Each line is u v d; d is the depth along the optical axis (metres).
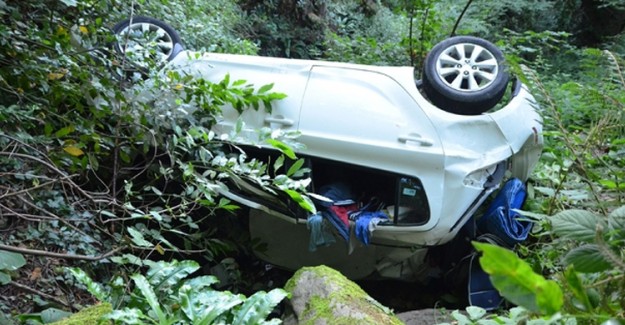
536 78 4.11
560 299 1.09
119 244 3.92
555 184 4.53
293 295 3.43
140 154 5.20
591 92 4.27
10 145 3.80
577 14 15.34
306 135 4.88
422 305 5.39
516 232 4.71
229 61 5.39
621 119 3.75
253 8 11.00
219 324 2.57
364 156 4.77
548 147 5.48
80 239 4.11
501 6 13.73
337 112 4.86
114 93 4.62
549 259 3.24
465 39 4.99
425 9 8.80
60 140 4.17
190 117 4.92
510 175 5.28
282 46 10.93
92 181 4.95
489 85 4.80
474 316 2.75
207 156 4.84
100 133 4.46
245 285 5.39
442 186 4.66
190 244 4.71
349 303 3.12
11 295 3.64
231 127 5.09
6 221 3.97
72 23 4.83
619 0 14.17
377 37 11.87
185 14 7.54
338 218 4.81
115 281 3.23
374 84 4.90
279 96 4.89
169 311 2.77
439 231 4.71
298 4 10.94
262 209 5.03
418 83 5.18
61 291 3.85
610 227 1.74
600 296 1.74
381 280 5.56
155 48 5.41
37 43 4.22
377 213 4.82
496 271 1.10
